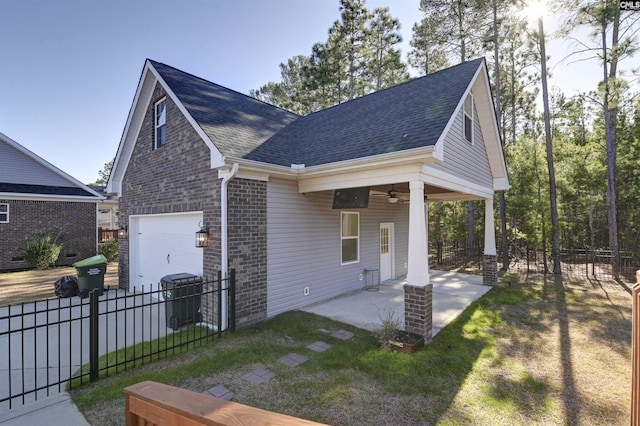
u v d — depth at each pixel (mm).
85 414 3455
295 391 3914
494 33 14531
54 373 4430
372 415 3439
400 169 5949
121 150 9922
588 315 7070
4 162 14797
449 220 17453
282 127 9547
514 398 3795
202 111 7426
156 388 1647
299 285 7773
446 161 7168
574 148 16656
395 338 5309
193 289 6535
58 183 16312
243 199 6539
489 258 10414
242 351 5082
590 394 3902
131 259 9789
